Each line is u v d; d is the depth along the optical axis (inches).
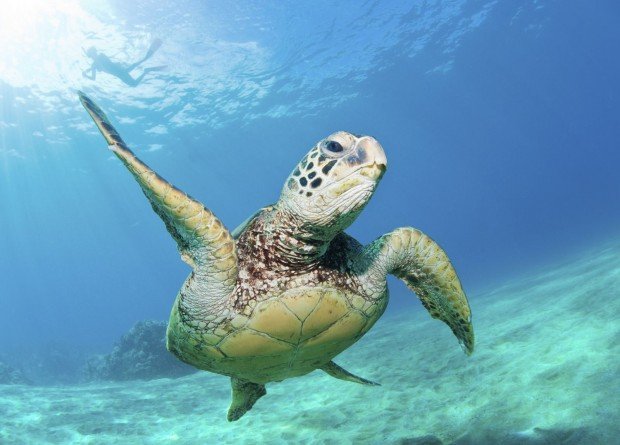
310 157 108.7
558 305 311.4
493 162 4382.4
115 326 3129.9
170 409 320.5
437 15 1122.0
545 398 173.9
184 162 1716.3
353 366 364.2
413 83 1596.9
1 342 2300.7
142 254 4404.5
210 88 1120.2
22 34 767.1
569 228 2103.8
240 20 903.1
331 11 962.1
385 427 206.1
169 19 834.8
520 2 1232.2
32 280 4712.1
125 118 1160.2
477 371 240.2
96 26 793.6
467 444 165.0
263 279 115.6
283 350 125.3
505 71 1831.9
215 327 117.2
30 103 1008.9
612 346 191.8
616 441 129.6
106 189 1927.9
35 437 261.3
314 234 111.1
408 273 146.5
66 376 807.7
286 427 240.1
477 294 698.8
